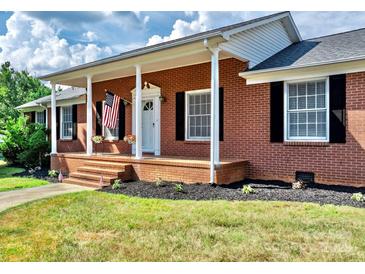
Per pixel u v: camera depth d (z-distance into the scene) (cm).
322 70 797
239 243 427
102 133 1384
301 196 686
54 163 1245
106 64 1013
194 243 430
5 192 824
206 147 1023
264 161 900
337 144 784
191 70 1058
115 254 402
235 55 882
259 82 905
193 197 704
